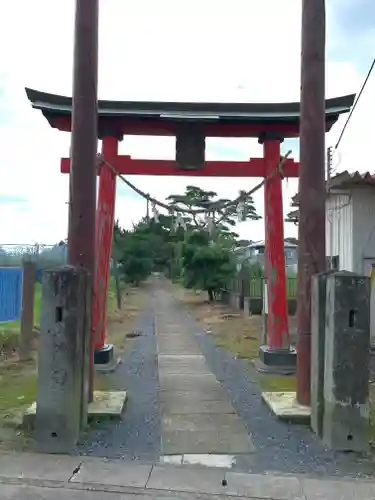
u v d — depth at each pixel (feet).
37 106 31.96
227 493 14.87
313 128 23.67
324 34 23.90
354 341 18.39
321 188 23.56
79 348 18.92
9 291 36.81
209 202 32.09
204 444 18.99
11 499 14.38
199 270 90.43
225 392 27.30
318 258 23.17
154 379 30.73
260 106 33.01
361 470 16.67
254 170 34.83
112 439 19.44
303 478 15.96
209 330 56.24
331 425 18.39
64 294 18.63
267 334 36.58
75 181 23.21
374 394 26.02
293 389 27.89
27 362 33.96
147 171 34.19
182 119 32.63
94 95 23.62
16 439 19.03
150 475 16.08
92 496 14.61
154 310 86.07
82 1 23.44
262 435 20.02
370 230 38.47
